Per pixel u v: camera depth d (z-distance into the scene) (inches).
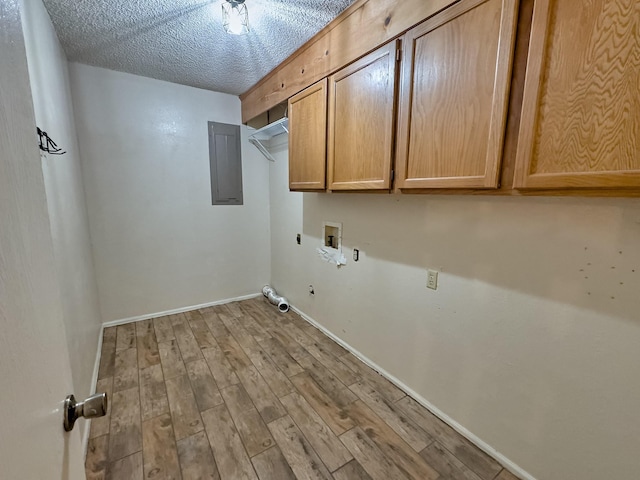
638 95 30.5
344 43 68.7
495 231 55.2
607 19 31.7
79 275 75.9
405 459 57.9
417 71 53.1
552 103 36.6
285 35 77.5
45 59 62.0
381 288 81.7
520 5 39.0
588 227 43.9
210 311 126.3
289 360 90.6
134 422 65.7
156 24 71.9
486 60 42.9
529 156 39.2
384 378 82.4
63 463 22.3
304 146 85.2
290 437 62.4
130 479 52.8
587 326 45.1
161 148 113.2
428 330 69.7
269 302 137.2
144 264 115.7
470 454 59.2
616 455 43.9
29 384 17.8
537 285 50.2
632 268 40.4
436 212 65.6
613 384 43.4
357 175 67.9
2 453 14.0
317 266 108.5
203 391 76.1
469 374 61.9
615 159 32.5
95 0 62.0
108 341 100.1
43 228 22.7
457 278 62.5
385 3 57.8
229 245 133.6
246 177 133.2
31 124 21.8
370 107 62.8
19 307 17.2
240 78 107.3
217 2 63.2
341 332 99.4
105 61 93.7
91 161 101.4
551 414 50.2
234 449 59.4
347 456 58.2
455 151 48.3
